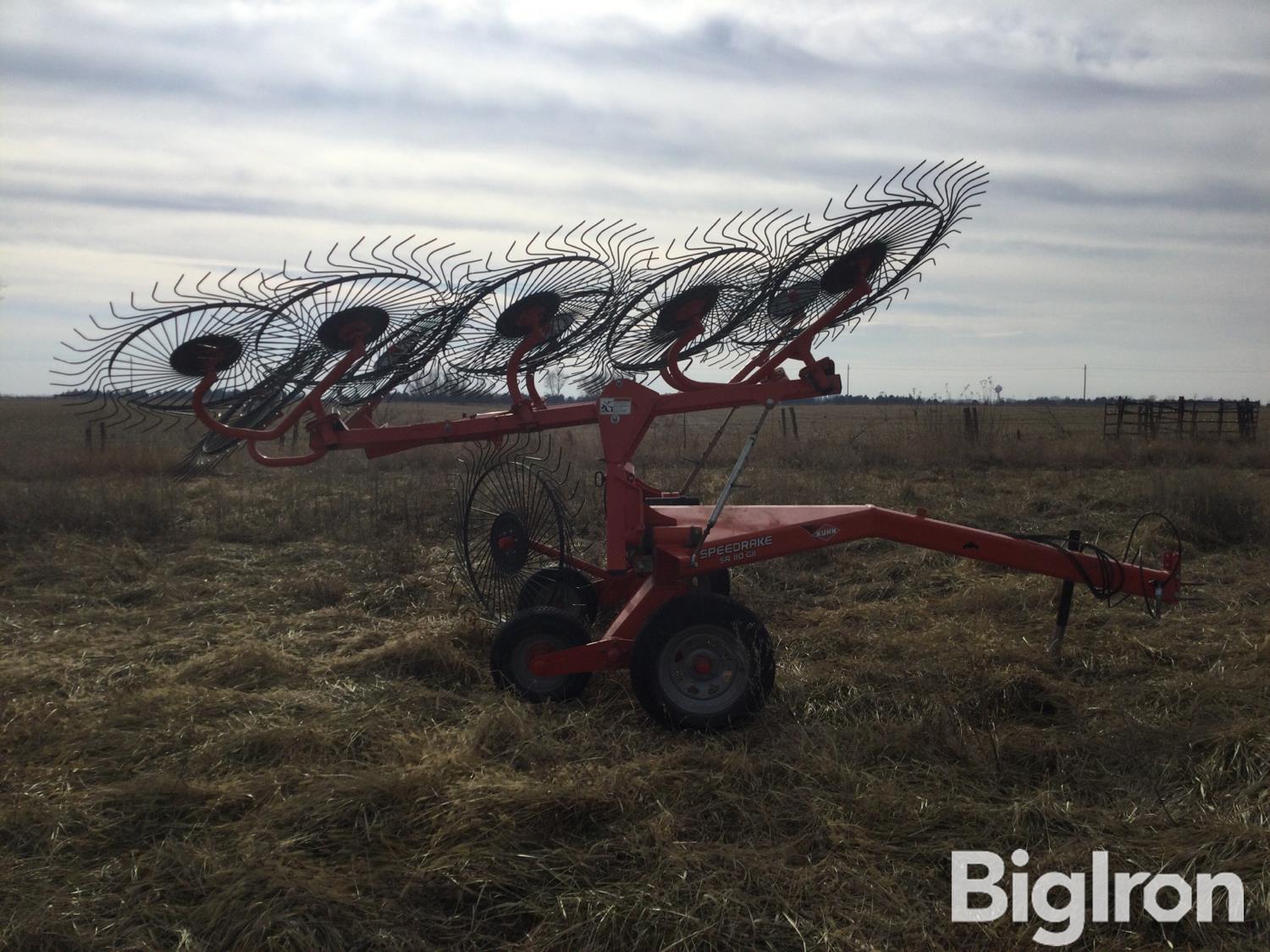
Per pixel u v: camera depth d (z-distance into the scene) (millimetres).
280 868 3596
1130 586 5867
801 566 9133
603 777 4336
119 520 11148
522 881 3594
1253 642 6480
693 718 5066
